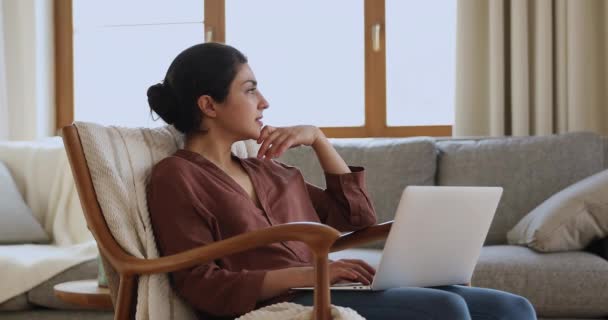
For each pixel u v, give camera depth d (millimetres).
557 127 3645
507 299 1590
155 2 4230
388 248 1466
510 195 3121
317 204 1982
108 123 4281
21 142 3639
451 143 3309
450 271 1672
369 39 3969
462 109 3697
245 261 1651
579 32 3545
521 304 1587
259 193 1781
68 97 4301
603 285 2443
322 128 4039
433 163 3217
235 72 1779
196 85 1766
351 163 3230
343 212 1948
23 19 4117
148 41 4242
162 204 1624
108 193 1646
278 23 4090
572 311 2473
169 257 1528
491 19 3627
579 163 3119
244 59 1816
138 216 1659
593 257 2555
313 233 1396
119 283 1631
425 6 3930
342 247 1885
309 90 4070
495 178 3150
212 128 1801
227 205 1661
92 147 1666
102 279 2059
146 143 1800
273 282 1508
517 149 3174
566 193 2734
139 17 4250
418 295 1448
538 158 3141
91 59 4293
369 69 3967
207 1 4137
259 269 1646
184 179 1642
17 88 4117
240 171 1820
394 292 1483
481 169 3172
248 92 1796
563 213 2627
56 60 4312
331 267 1538
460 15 3693
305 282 1492
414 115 3953
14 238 3225
